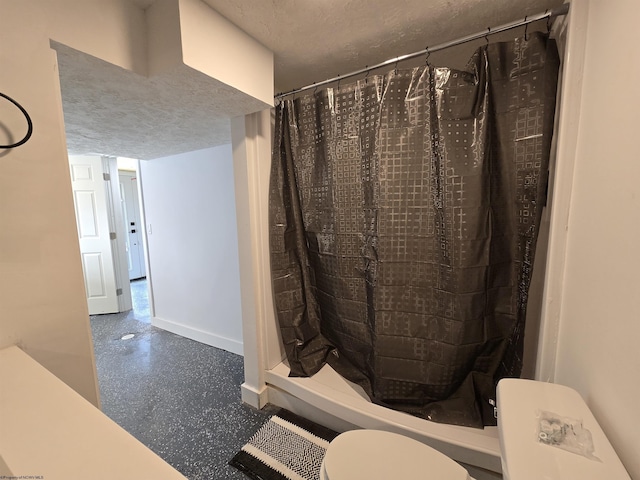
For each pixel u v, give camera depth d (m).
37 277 0.83
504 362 1.35
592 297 0.80
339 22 1.17
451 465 0.89
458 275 1.27
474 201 1.21
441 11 1.12
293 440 1.50
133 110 1.44
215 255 2.51
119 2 0.98
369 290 1.52
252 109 1.45
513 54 1.14
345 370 1.70
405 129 1.31
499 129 1.19
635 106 0.64
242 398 1.83
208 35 1.05
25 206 0.80
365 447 0.96
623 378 0.64
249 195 1.61
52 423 0.53
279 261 1.72
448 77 1.23
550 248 1.03
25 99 0.78
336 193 1.59
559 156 0.99
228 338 2.54
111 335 2.88
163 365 2.29
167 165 2.70
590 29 0.88
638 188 0.61
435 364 1.39
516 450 0.61
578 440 0.63
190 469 1.35
